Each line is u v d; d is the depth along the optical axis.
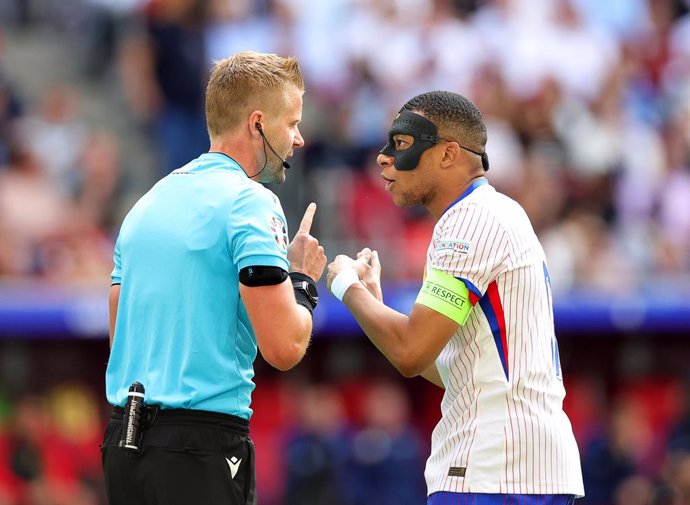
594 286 43.72
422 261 42.22
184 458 15.54
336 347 42.78
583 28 53.88
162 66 47.44
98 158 46.09
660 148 50.59
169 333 15.84
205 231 15.95
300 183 43.19
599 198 46.97
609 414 43.66
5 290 39.12
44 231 43.47
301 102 17.05
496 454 16.42
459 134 17.30
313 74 50.00
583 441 43.47
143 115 50.00
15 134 46.56
